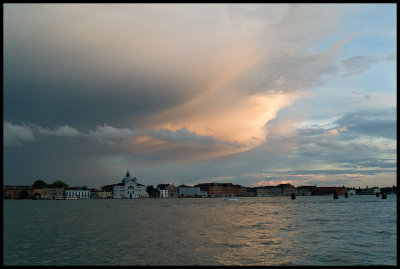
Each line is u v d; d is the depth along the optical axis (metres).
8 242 45.69
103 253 37.75
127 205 194.38
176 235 51.28
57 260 34.72
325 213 102.00
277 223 70.19
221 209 134.75
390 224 65.88
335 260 34.16
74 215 101.06
